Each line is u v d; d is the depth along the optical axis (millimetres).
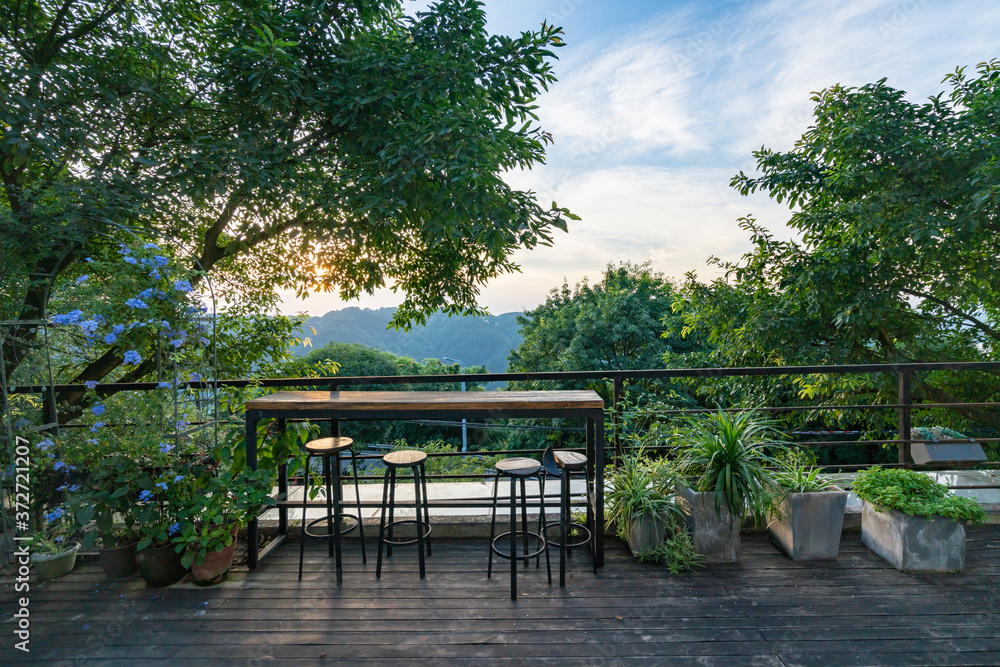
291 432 3113
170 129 5512
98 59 5117
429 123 5418
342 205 6105
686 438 2936
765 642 1967
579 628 2082
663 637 2010
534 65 5824
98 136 4609
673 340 15453
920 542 2543
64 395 4566
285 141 5746
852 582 2455
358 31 6328
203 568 2496
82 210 3617
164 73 5555
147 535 2479
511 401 2588
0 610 2273
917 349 8078
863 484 2832
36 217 3385
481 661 1860
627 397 3373
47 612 2262
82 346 3166
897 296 7430
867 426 9000
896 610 2191
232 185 5219
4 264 3176
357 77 5520
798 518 2697
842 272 7410
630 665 1828
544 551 2494
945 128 7246
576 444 14617
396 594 2404
